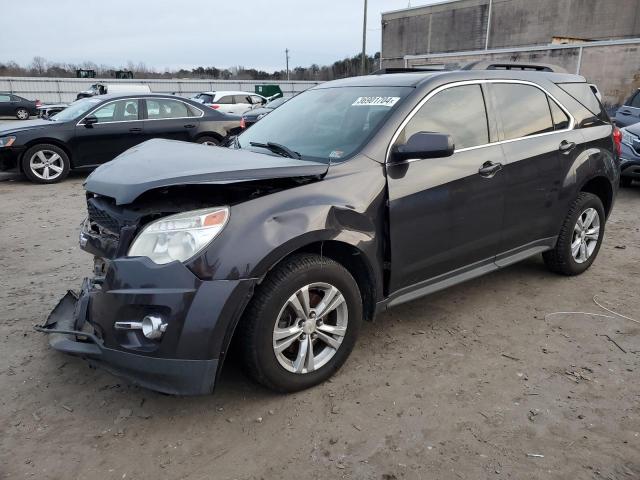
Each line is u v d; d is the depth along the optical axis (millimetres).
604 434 2652
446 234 3477
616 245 5770
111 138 10008
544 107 4227
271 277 2748
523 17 38125
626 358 3379
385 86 3674
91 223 3076
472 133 3660
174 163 2881
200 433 2680
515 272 4879
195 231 2557
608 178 4672
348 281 3020
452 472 2402
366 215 3027
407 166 3246
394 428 2707
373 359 3363
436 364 3307
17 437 2646
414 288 3453
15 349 3477
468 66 4473
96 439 2639
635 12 32688
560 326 3811
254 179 2660
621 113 11523
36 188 9258
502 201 3789
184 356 2520
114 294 2570
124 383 3109
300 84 43750
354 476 2389
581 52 22094
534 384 3086
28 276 4816
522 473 2395
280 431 2691
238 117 11344
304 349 2939
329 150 3303
